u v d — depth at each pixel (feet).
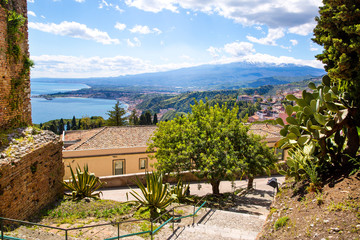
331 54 26.43
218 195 59.00
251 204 55.52
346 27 23.27
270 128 115.44
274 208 22.04
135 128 102.83
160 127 64.69
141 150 87.86
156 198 39.47
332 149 24.81
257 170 58.85
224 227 34.81
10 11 33.91
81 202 41.60
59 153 42.80
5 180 27.12
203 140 55.98
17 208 29.58
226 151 54.85
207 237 27.61
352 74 24.23
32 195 33.42
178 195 51.44
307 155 23.20
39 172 35.47
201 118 63.21
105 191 62.34
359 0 23.18
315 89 25.86
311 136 22.88
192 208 45.42
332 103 22.03
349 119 22.33
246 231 31.19
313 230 16.11
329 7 26.16
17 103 36.42
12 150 30.32
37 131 38.88
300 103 24.77
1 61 32.32
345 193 18.22
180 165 54.03
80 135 114.62
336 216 16.37
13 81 35.24
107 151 84.69
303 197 20.80
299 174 23.97
